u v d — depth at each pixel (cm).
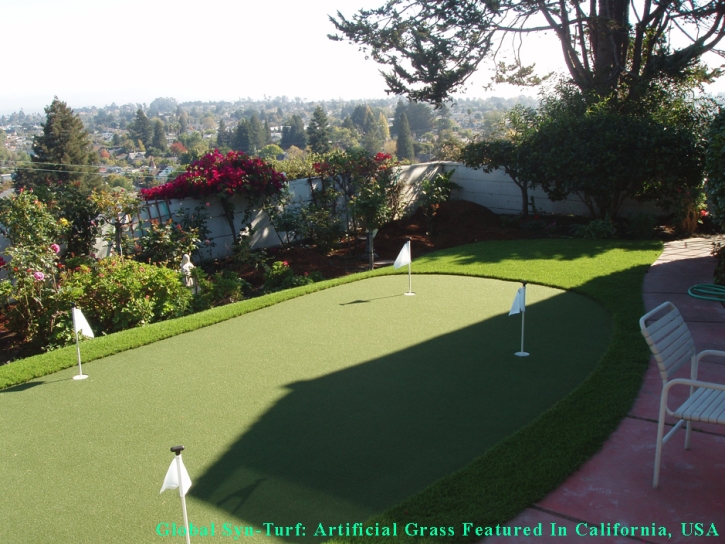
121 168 4862
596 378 463
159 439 405
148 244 972
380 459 366
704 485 323
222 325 668
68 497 339
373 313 684
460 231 1274
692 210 1088
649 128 1098
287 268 923
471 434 394
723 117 768
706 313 622
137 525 308
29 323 723
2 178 4119
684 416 307
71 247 952
